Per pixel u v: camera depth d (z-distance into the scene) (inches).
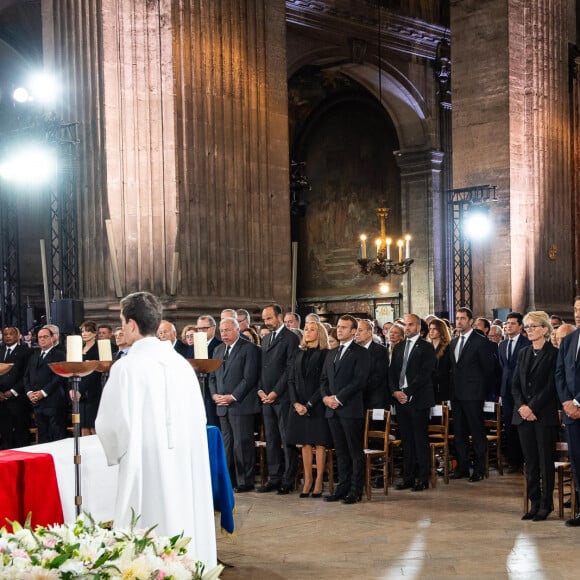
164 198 550.9
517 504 369.1
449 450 473.4
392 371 411.5
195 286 556.7
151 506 185.0
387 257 935.7
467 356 431.5
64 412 432.1
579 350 320.2
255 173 607.5
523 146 737.0
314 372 391.5
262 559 285.3
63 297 552.4
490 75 732.7
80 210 551.2
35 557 119.4
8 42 916.0
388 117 1103.0
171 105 550.9
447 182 1078.4
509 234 717.3
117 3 550.9
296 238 1186.0
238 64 598.2
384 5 1003.9
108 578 118.3
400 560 281.1
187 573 123.3
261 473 423.2
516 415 342.6
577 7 890.1
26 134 545.6
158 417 186.4
